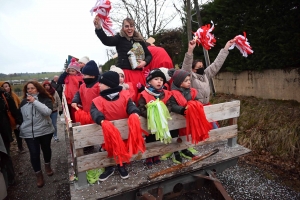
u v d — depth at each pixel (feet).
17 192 11.54
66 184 12.02
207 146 9.34
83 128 6.31
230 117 8.76
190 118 7.17
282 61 15.14
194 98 8.93
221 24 19.85
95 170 6.97
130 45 9.87
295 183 10.48
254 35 16.80
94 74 8.92
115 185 6.55
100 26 8.46
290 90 15.33
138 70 10.22
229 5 18.76
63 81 12.93
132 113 6.69
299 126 12.71
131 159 7.07
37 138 11.49
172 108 7.66
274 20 15.24
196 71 10.64
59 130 24.29
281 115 14.26
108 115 7.08
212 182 8.00
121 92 7.43
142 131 7.09
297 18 13.87
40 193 11.30
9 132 11.68
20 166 14.98
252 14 16.84
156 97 7.72
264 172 11.64
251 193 9.98
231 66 19.77
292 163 11.81
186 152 8.35
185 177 7.84
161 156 8.17
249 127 15.24
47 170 12.78
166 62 11.76
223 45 19.65
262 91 17.51
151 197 6.41
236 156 8.29
